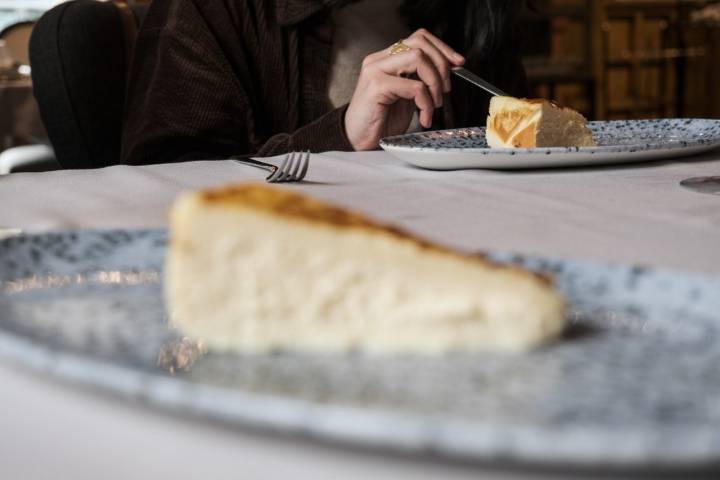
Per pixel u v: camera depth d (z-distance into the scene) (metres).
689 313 0.41
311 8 1.66
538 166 0.94
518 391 0.33
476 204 0.77
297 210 0.40
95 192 0.85
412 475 0.26
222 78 1.62
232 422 0.28
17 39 3.53
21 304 0.43
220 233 0.38
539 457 0.25
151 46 1.63
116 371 0.31
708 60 6.15
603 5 5.61
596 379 0.34
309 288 0.38
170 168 1.01
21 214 0.74
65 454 0.30
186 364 0.36
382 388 0.34
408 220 0.70
